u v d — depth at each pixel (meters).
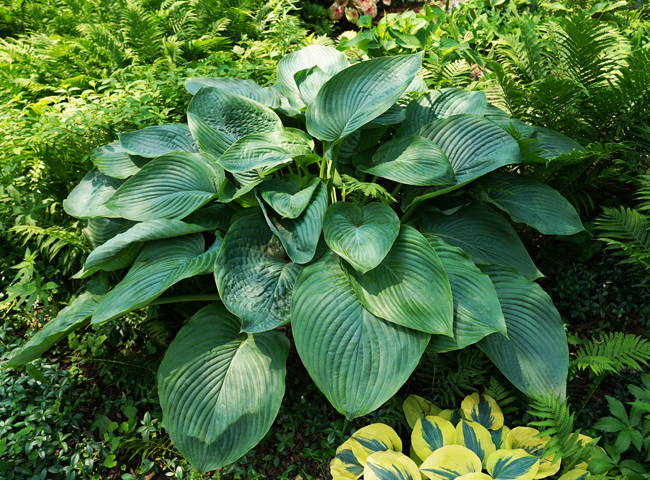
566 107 3.18
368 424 2.42
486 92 3.61
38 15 6.25
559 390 2.22
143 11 5.36
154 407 2.55
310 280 2.28
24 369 2.62
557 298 2.92
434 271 2.23
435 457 2.00
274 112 3.02
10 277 3.11
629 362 2.15
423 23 4.70
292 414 2.48
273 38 5.20
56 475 2.25
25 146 3.10
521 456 2.00
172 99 3.56
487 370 2.51
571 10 4.92
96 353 2.71
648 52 2.85
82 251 3.04
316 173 3.35
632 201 3.18
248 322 2.19
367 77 2.75
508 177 2.88
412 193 2.89
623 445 2.02
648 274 2.74
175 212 2.67
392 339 2.15
